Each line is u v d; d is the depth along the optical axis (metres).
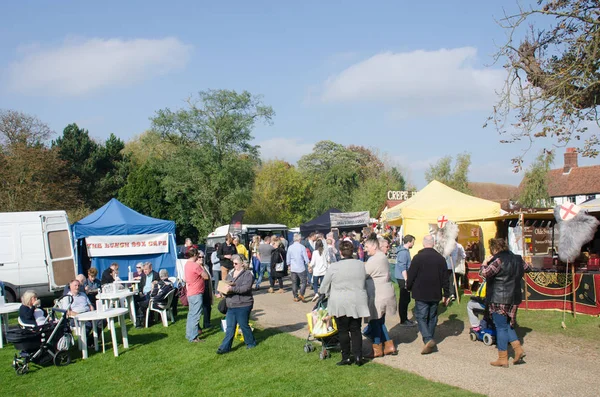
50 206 33.41
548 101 9.18
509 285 6.61
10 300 14.82
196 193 39.88
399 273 9.46
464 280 13.08
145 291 12.27
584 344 7.58
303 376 6.64
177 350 8.69
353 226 24.47
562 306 9.75
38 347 7.97
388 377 6.32
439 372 6.50
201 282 9.54
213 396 6.23
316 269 13.00
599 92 8.76
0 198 30.28
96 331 9.09
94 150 49.03
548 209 11.49
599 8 8.90
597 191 45.81
